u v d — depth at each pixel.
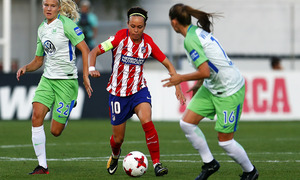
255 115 62.81
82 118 60.78
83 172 26.83
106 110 61.31
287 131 51.91
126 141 42.41
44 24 26.81
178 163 30.22
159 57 26.17
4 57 67.50
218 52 22.50
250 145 40.56
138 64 25.91
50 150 36.75
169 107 61.62
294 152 36.09
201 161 31.16
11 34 84.06
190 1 82.44
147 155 34.34
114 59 25.91
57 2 26.48
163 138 45.25
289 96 63.56
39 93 26.80
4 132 48.22
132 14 25.17
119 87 25.89
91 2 85.88
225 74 22.47
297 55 81.62
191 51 22.39
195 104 23.08
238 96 22.64
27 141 42.19
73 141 42.56
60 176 25.28
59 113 27.00
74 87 27.34
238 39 82.44
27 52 84.50
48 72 26.89
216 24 82.31
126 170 24.98
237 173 26.34
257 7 82.44
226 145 22.64
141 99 25.89
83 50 26.41
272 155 34.25
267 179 24.41
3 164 29.69
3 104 59.16
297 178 24.75
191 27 22.92
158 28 78.69
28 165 29.30
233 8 82.38
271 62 76.25
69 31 26.36
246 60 82.38
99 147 38.59
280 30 82.25
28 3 84.25
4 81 59.31
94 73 25.03
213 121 63.47
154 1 84.50
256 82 62.84
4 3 67.31
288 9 82.19
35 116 26.42
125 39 25.61
